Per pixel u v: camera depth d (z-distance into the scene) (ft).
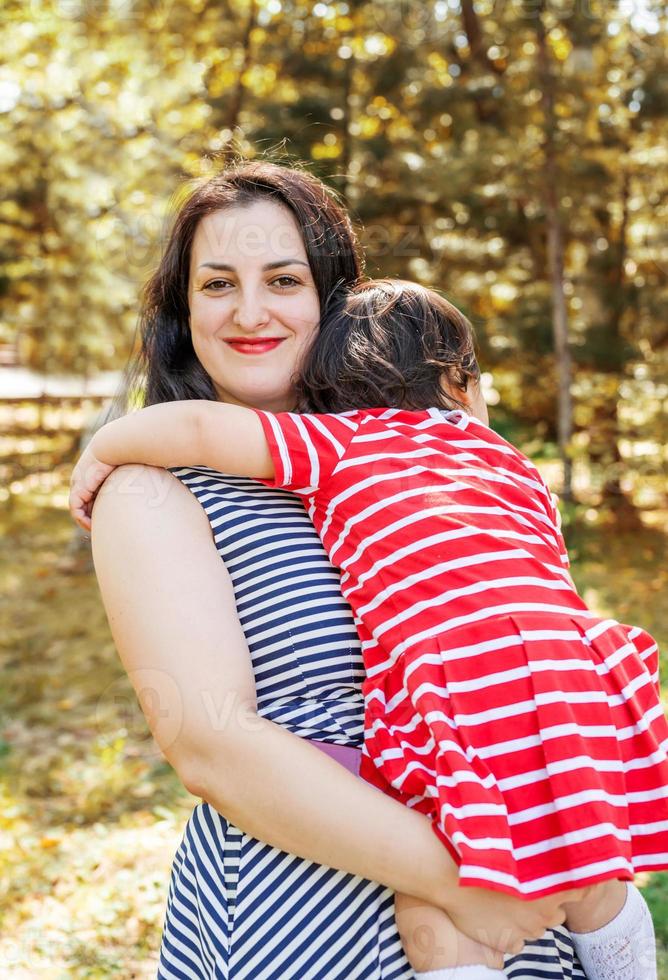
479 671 4.28
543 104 28.76
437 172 29.27
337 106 31.76
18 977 9.77
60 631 24.02
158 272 5.51
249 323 5.02
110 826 13.79
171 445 4.69
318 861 4.13
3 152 31.60
